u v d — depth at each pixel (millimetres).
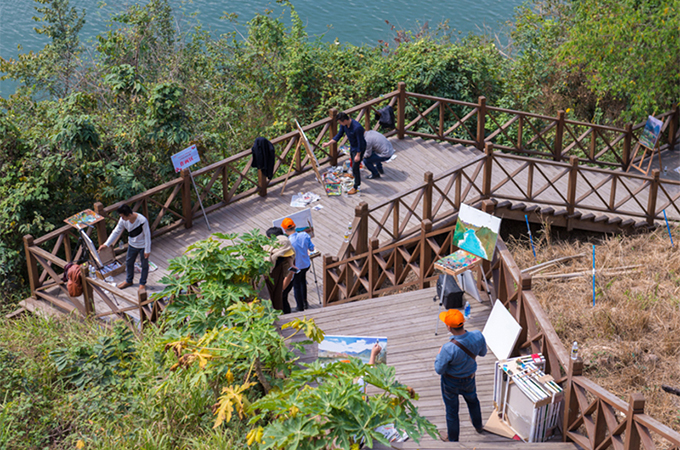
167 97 12523
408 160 13430
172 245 11094
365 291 10367
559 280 9156
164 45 18516
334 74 18125
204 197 11773
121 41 17094
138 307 8297
